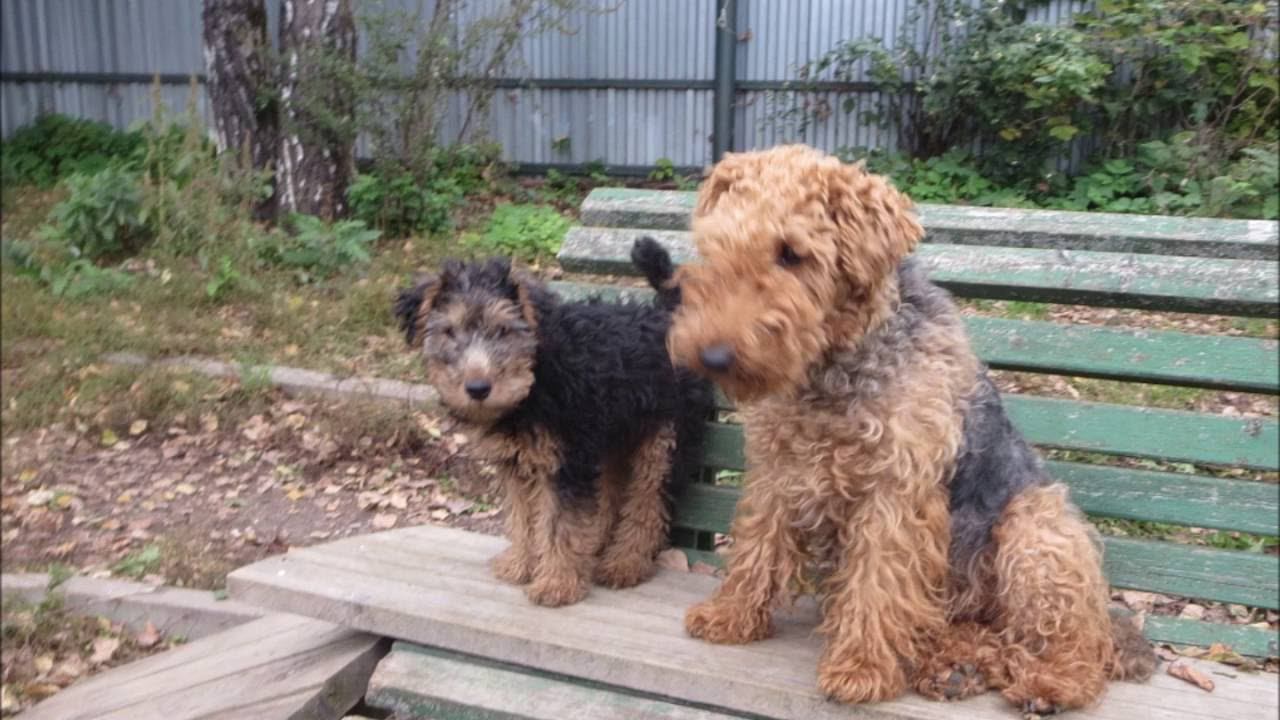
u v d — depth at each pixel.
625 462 1.70
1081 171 4.02
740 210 1.23
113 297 3.29
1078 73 3.60
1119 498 1.52
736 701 1.30
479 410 1.49
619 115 4.64
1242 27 3.77
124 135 4.12
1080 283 1.53
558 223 4.00
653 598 1.56
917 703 1.28
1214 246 1.54
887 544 1.29
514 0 4.00
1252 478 2.33
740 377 1.20
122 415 2.72
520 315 1.56
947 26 4.20
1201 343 1.48
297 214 3.86
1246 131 3.74
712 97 4.53
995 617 1.39
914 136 4.36
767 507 1.41
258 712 1.50
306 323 3.30
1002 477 1.41
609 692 1.38
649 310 1.70
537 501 1.59
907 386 1.30
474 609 1.47
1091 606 1.32
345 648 1.62
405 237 4.12
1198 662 1.44
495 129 4.73
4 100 4.20
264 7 3.94
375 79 3.97
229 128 3.95
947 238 1.69
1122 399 2.66
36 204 3.71
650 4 4.45
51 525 2.27
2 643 1.87
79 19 4.11
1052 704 1.24
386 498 2.45
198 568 2.09
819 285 1.21
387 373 3.01
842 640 1.30
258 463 2.60
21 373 2.82
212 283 3.39
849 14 4.36
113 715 1.55
